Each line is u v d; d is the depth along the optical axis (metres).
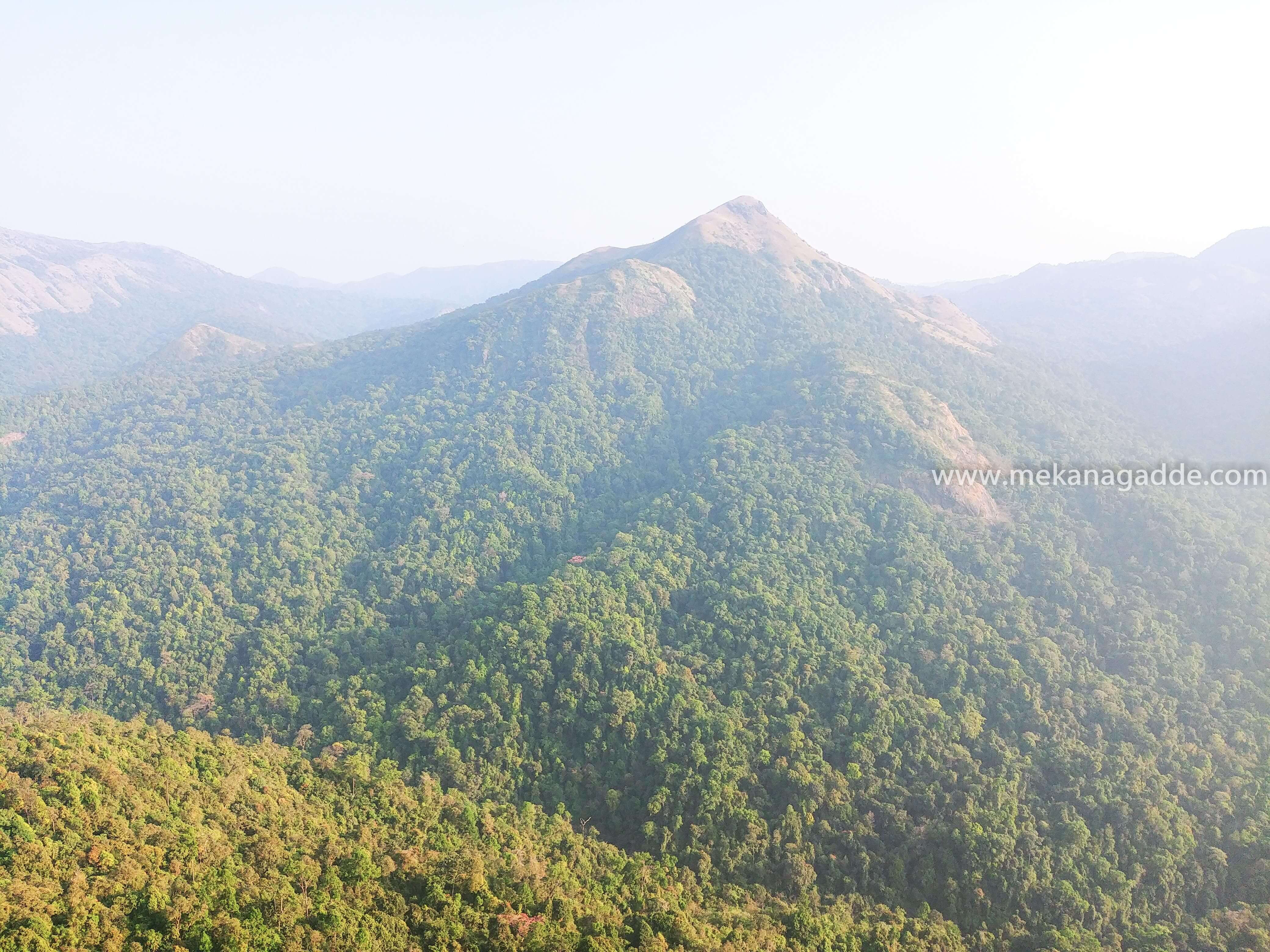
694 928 66.25
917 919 78.19
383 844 69.50
